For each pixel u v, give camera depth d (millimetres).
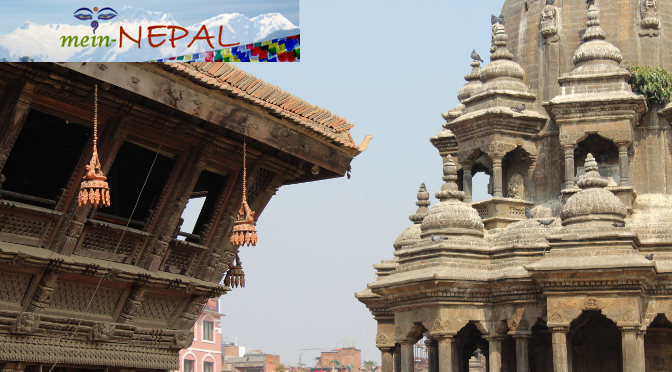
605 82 48344
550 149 50969
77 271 25109
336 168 30094
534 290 40875
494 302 42219
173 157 27625
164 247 27734
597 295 38250
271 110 26875
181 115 26406
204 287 29375
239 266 31297
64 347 25516
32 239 24453
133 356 27688
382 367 50344
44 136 28203
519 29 54156
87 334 26000
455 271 41969
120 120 24984
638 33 51219
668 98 49875
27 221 24281
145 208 29281
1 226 23812
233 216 29734
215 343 86500
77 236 25156
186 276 29062
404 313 44094
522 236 43438
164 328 28969
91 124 24844
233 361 117562
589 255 38562
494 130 50281
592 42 49844
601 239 38750
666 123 50125
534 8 53531
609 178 49000
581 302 38375
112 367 27156
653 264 37531
